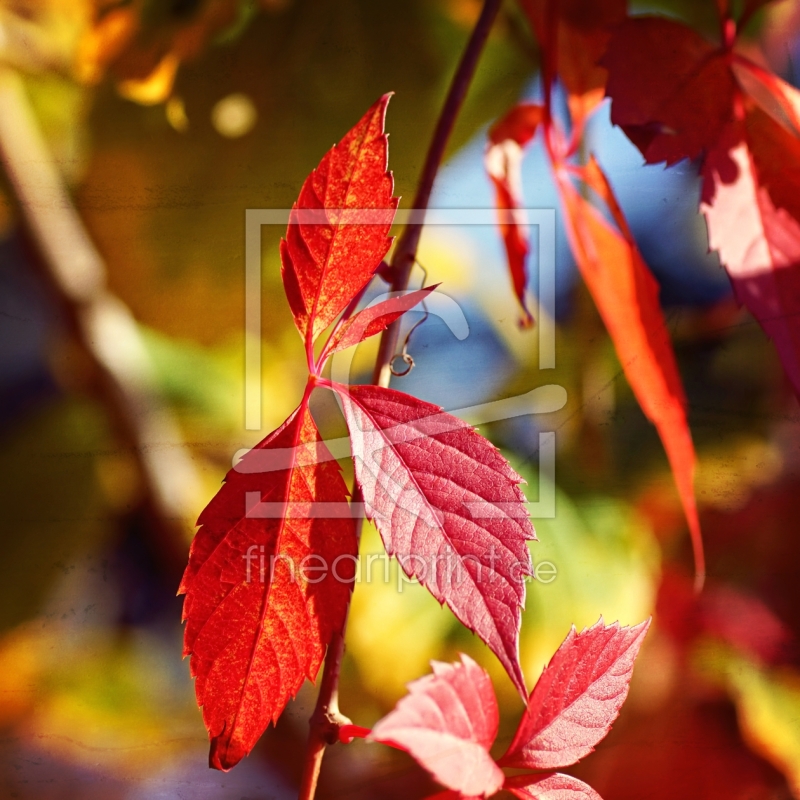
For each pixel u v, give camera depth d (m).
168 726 0.46
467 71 0.46
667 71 0.44
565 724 0.41
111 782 0.46
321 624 0.40
